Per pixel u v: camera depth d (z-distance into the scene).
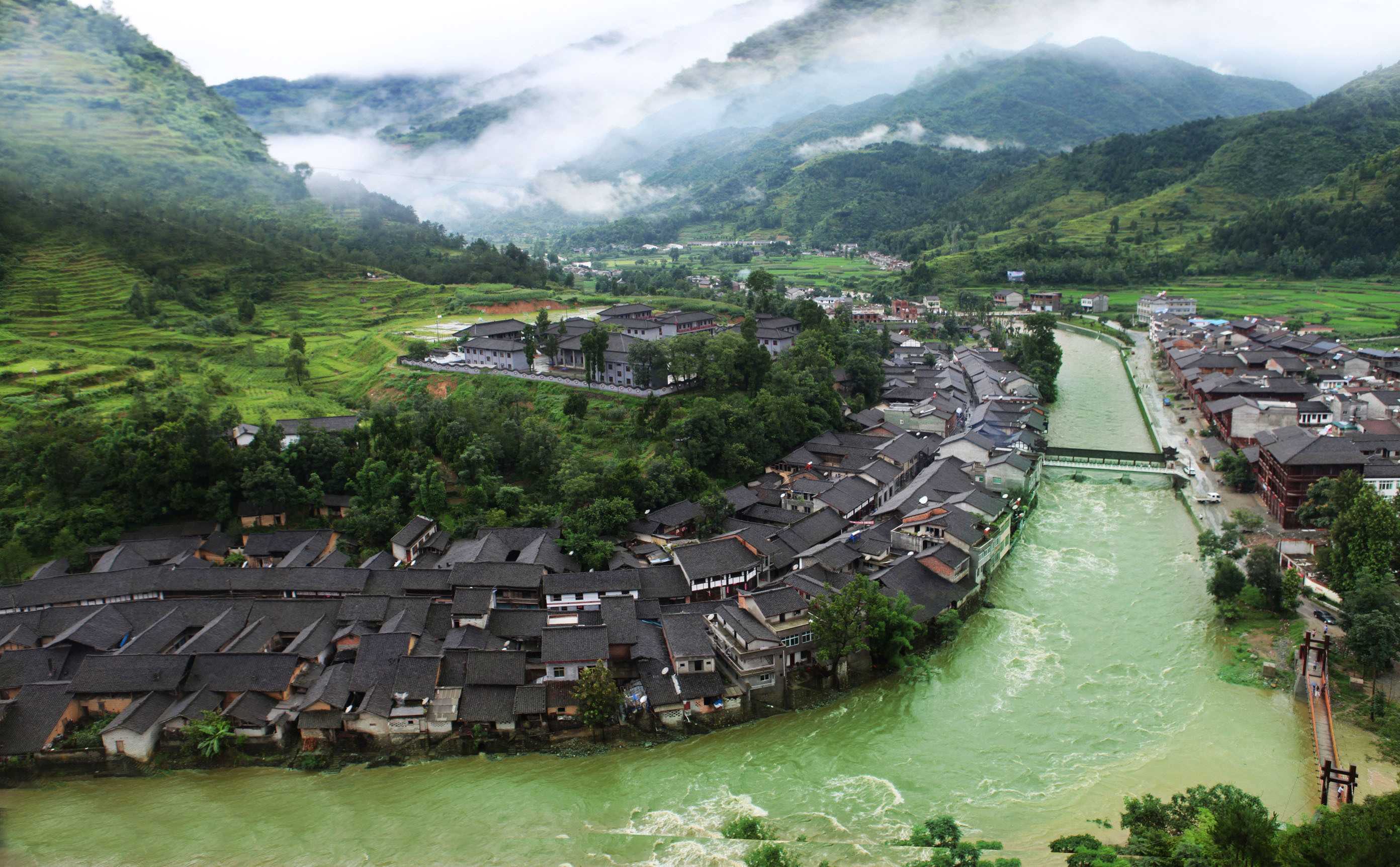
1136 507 131.50
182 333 182.62
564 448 126.19
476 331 178.12
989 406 165.25
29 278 189.75
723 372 147.75
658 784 71.44
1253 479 133.50
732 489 122.75
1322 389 176.75
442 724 76.38
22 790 72.38
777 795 69.69
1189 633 92.44
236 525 111.06
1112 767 71.56
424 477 111.75
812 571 98.94
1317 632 87.75
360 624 87.44
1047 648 90.44
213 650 84.44
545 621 89.62
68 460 111.56
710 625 90.56
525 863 62.75
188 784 72.81
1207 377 187.00
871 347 199.38
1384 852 44.94
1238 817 51.94
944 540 102.25
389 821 67.81
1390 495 112.19
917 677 85.44
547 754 75.31
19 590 93.81
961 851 59.00
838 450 136.12
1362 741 72.94
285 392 159.88
